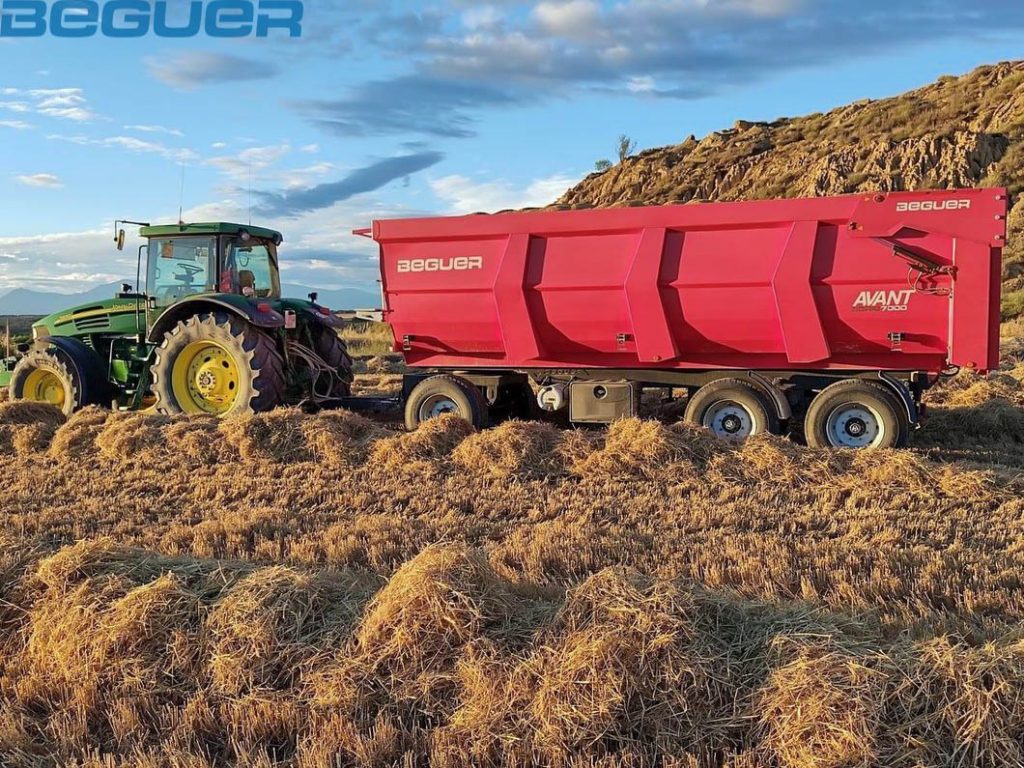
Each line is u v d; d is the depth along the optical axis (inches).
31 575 158.6
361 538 205.6
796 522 217.2
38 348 410.9
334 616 145.1
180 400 379.2
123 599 145.1
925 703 112.7
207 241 392.5
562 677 120.5
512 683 122.6
